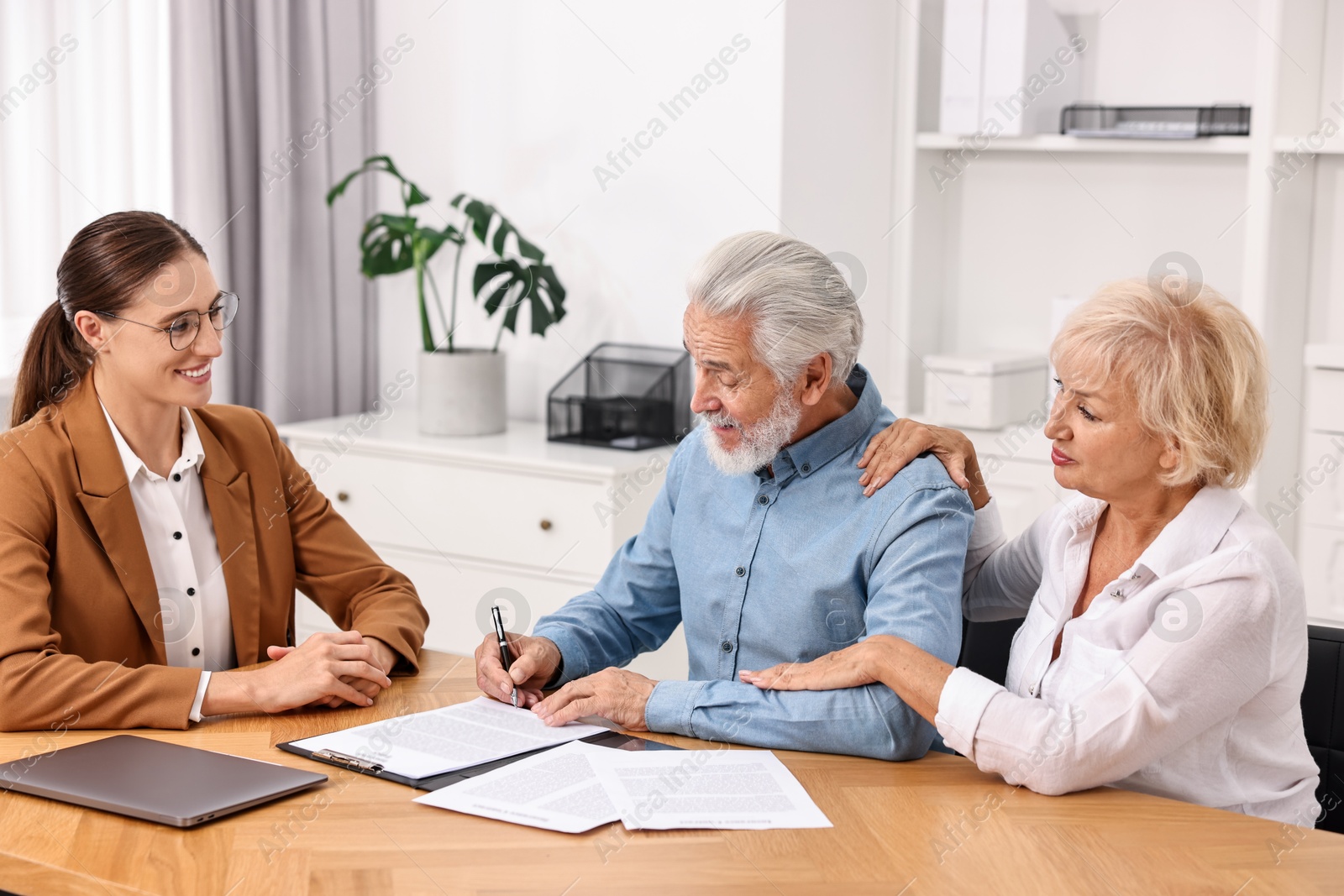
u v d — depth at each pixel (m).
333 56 3.62
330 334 3.69
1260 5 2.87
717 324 1.58
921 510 1.59
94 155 3.18
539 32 3.50
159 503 1.80
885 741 1.46
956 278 3.62
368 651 1.69
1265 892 1.14
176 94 3.27
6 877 1.20
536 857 1.20
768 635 1.69
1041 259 3.48
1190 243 3.27
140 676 1.56
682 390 3.35
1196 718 1.37
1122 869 1.18
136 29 3.28
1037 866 1.19
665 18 3.30
